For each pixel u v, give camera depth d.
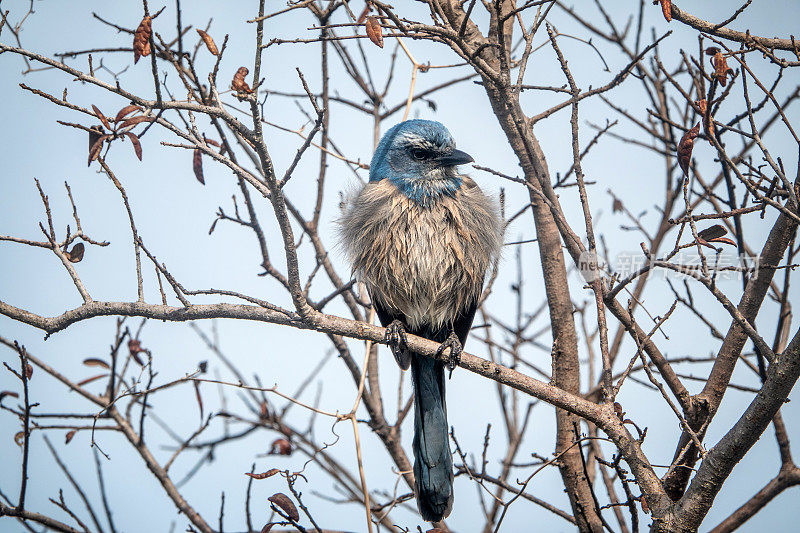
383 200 11.38
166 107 7.68
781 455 9.94
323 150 11.64
